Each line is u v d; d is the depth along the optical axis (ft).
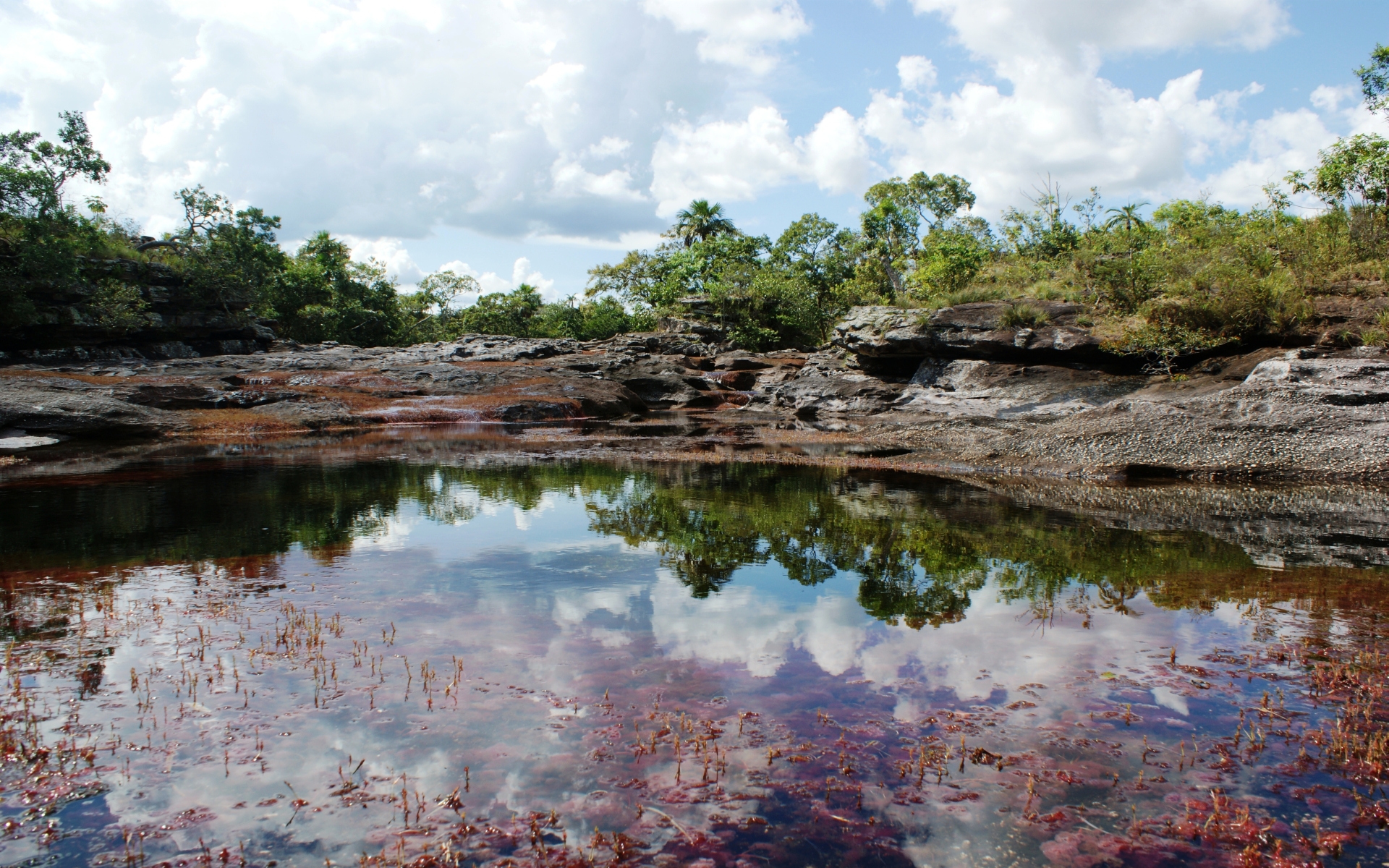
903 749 11.83
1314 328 56.03
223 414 79.56
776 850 9.37
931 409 79.15
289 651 15.56
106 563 22.94
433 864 9.07
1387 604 19.01
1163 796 10.53
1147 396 61.67
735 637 16.69
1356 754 11.57
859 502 35.70
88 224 119.14
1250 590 20.38
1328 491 38.06
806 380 107.34
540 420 96.27
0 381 70.85
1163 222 105.40
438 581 21.20
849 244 208.44
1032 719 12.80
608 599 19.60
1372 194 65.41
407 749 11.69
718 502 35.63
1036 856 9.27
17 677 14.24
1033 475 45.88
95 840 9.54
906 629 17.29
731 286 171.12
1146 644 16.26
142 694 13.50
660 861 9.14
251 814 10.07
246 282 138.51
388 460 53.06
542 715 12.82
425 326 246.27
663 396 125.49
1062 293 81.87
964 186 196.34
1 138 110.73
